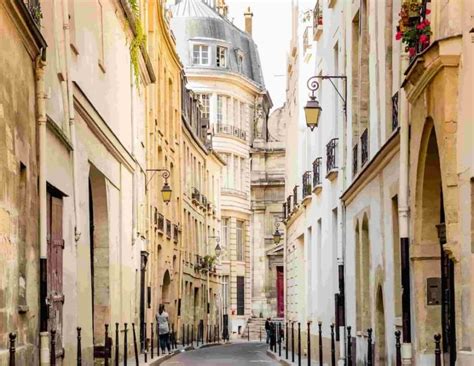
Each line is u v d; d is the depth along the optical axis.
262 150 83.56
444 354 15.25
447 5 12.77
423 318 15.54
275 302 81.56
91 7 23.91
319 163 31.44
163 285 47.34
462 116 12.49
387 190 18.89
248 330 78.19
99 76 25.20
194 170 60.88
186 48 79.00
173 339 44.69
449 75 12.77
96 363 26.88
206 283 64.69
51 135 17.70
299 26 39.59
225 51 80.00
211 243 69.69
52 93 18.06
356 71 23.84
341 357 25.48
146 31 40.12
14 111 14.09
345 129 25.42
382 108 19.36
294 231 41.84
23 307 14.41
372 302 21.00
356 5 23.19
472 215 12.14
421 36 13.62
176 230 50.28
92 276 27.22
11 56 13.84
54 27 18.53
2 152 13.16
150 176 40.03
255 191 83.44
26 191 15.09
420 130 14.70
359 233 23.12
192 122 59.97
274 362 33.34
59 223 18.55
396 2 18.31
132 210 33.28
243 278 81.56
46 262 16.22
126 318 31.23
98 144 25.25
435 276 15.54
